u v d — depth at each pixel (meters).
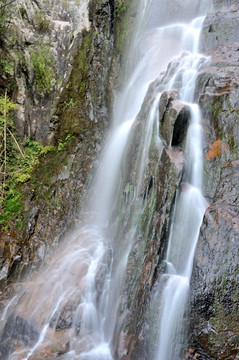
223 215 3.56
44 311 5.16
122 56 9.64
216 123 4.75
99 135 8.68
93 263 5.79
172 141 4.93
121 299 4.61
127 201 5.70
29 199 8.33
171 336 3.66
